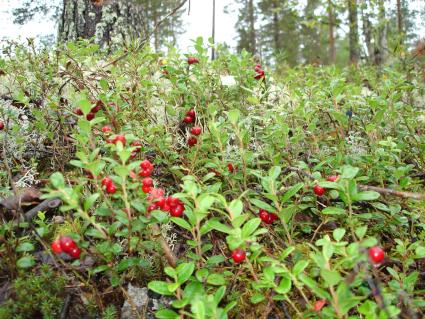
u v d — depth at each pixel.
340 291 0.15
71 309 0.21
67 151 0.31
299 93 0.33
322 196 0.28
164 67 0.35
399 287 0.19
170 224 0.26
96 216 0.24
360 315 0.20
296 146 0.31
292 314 0.21
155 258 0.23
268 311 0.20
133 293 0.22
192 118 0.34
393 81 0.39
